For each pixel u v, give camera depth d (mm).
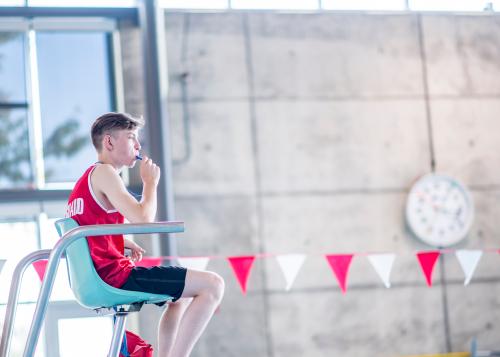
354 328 11758
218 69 11844
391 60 12328
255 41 11992
